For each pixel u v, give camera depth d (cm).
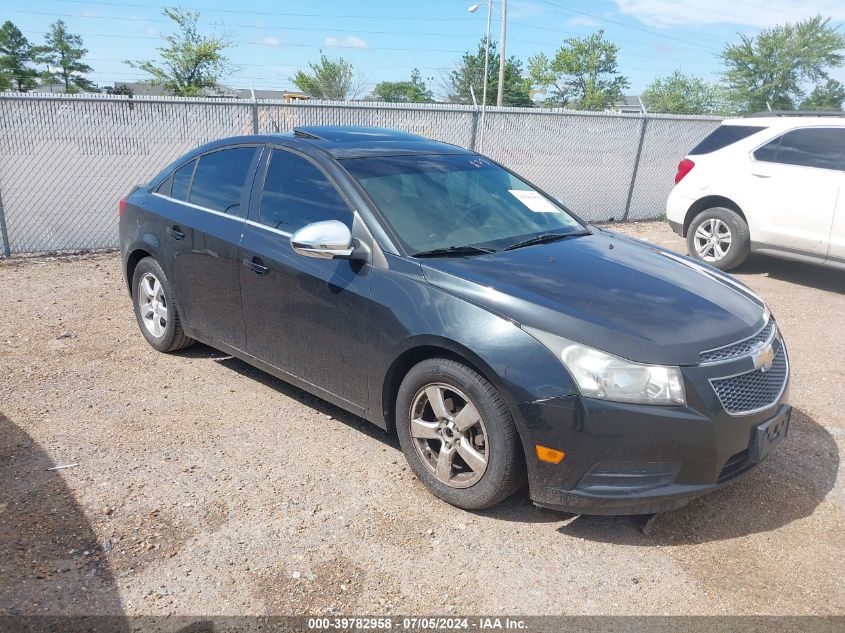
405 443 361
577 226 458
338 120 968
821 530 340
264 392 477
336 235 359
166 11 4116
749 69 4984
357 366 376
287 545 315
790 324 672
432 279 346
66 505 340
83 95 837
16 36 7288
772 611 284
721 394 307
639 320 318
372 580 295
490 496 327
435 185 423
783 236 800
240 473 374
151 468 376
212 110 907
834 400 497
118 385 483
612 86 6769
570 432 300
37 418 431
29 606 273
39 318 620
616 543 325
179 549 310
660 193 1295
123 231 550
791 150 796
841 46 4716
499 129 1091
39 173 832
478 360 315
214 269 457
